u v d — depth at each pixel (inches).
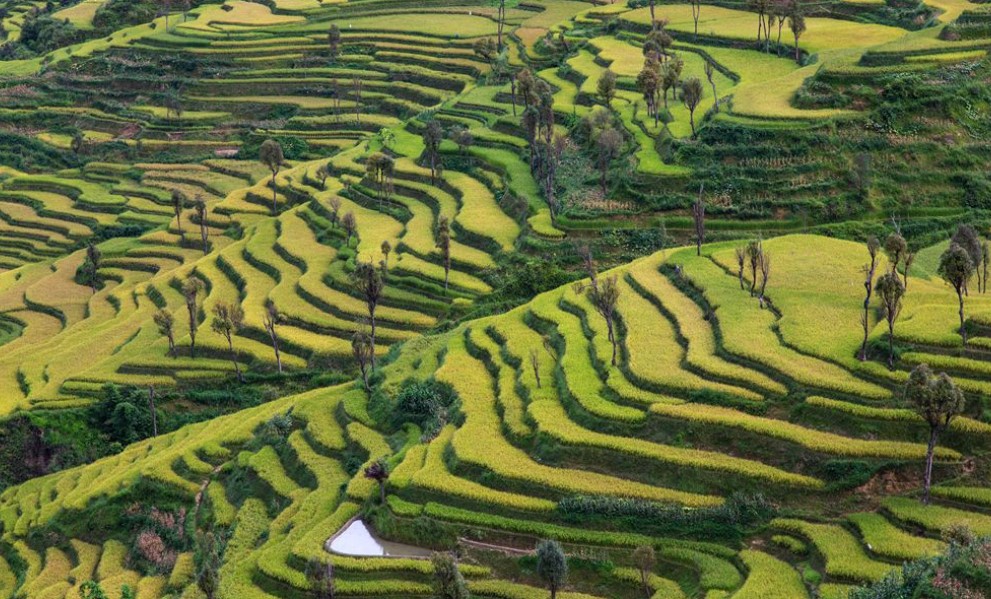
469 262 4537.4
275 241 5413.4
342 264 4884.4
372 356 3870.6
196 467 3570.4
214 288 5059.1
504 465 2827.3
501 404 3186.5
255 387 4220.0
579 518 2623.0
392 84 7568.9
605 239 4367.6
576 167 4953.3
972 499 2418.8
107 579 3193.9
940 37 4987.7
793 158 4414.4
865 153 4389.8
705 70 5585.6
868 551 2325.3
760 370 2952.8
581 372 3191.4
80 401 4224.9
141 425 4143.7
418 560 2623.0
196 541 3189.0
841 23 6146.7
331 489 3125.0
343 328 4384.8
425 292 4478.3
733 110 4707.2
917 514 2391.7
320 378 4163.4
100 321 5083.7
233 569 2847.0
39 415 4141.2
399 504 2797.7
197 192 6830.7
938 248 4013.3
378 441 3331.7
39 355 4704.7
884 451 2556.6
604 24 7165.4
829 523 2456.9
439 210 5147.6
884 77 4648.1
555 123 5556.1
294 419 3644.2
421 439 3181.6
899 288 2847.0
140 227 6328.7
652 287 3673.7
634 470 2726.4
